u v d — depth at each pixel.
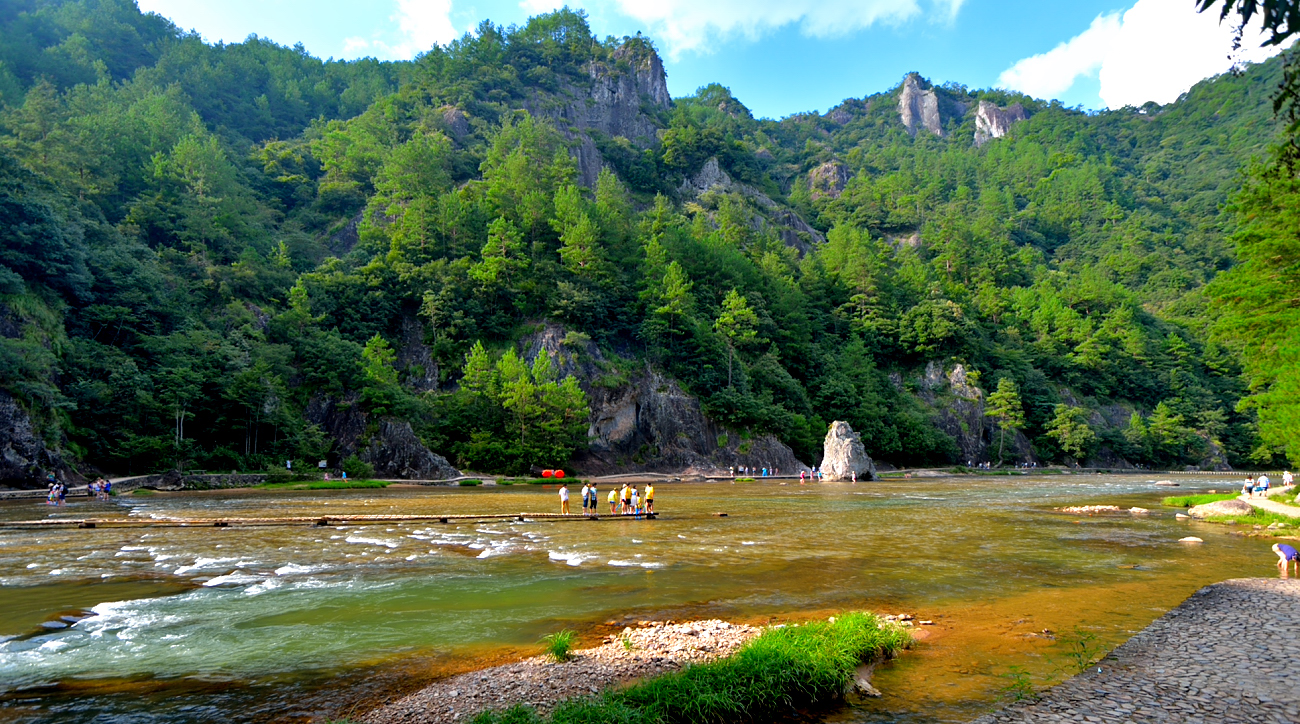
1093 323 144.88
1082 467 115.81
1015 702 9.43
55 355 60.91
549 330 96.38
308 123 185.50
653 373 96.94
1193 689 9.81
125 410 62.47
